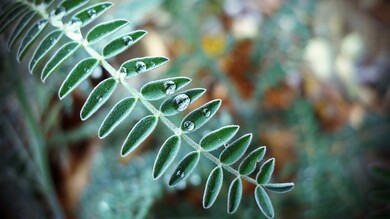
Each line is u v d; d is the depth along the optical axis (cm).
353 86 45
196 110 15
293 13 41
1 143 29
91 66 15
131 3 33
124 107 15
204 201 15
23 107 26
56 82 29
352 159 37
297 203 33
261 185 15
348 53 47
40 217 29
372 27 50
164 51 38
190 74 35
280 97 38
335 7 50
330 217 32
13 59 25
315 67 43
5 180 28
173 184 15
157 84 15
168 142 15
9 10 17
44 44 16
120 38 15
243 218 30
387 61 48
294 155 36
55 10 16
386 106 45
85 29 30
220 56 39
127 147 15
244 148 15
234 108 36
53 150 32
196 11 39
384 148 38
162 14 38
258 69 39
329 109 42
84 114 15
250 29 40
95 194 30
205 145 15
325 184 33
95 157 32
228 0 41
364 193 35
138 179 30
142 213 27
